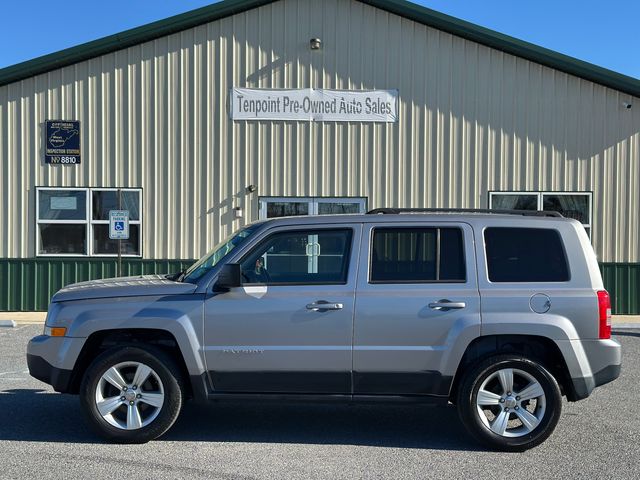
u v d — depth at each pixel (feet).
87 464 15.96
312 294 17.39
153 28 43.70
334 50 44.83
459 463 16.35
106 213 44.68
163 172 44.65
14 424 19.45
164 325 17.30
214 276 17.71
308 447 17.62
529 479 15.21
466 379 17.25
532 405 19.17
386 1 44.39
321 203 45.09
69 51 43.47
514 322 17.10
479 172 45.19
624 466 16.16
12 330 37.63
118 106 44.39
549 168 45.27
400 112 45.01
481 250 17.71
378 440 18.35
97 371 17.43
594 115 45.19
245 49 44.55
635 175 45.24
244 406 22.00
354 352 17.22
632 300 45.32
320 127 44.93
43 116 44.27
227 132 44.68
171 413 17.53
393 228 17.94
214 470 15.64
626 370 27.86
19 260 44.24
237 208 44.73
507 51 44.86
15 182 44.34
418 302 17.24
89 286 18.75
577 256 17.69
